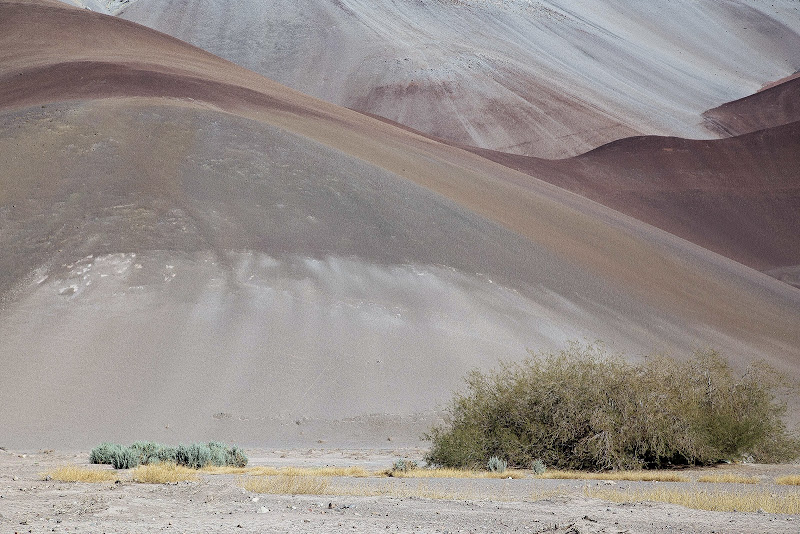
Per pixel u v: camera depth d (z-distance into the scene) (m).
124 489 18.69
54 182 78.38
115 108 95.06
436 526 13.48
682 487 20.97
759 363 31.78
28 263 66.56
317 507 15.74
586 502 16.89
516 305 70.81
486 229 84.12
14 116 92.94
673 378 29.27
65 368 55.97
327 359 59.41
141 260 67.75
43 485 19.69
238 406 54.00
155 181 79.62
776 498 17.33
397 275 71.06
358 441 49.75
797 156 171.50
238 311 63.41
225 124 93.94
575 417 27.47
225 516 14.41
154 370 56.66
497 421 28.69
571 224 97.56
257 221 75.69
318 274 69.31
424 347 62.03
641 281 85.94
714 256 109.38
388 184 87.75
